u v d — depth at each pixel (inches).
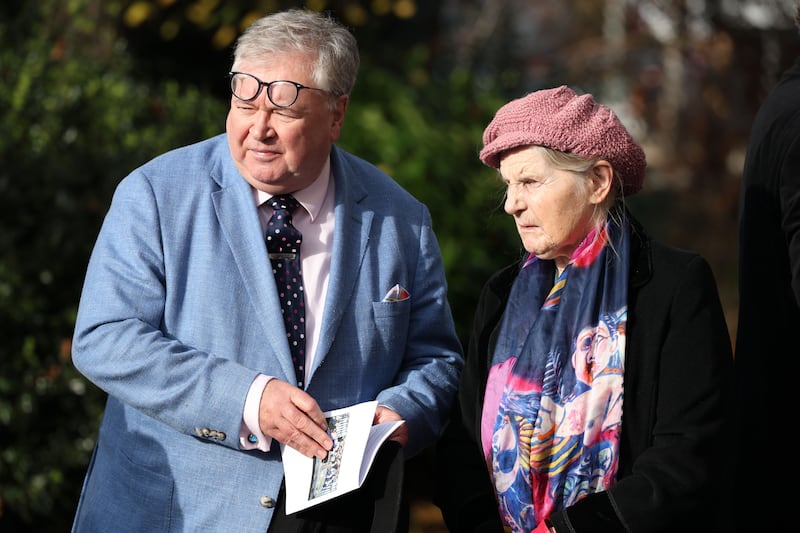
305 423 272.2
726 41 963.3
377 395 303.9
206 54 780.6
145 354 275.7
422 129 593.0
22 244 460.1
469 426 294.5
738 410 312.3
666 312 264.7
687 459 254.8
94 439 462.9
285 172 288.4
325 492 265.6
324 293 299.1
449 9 1007.6
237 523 280.4
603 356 264.5
